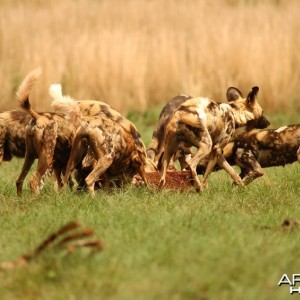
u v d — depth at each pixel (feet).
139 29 204.33
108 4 228.02
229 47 182.29
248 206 88.69
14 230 75.87
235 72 179.83
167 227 72.33
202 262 61.16
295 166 118.42
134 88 176.86
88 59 179.01
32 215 81.56
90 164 98.43
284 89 176.45
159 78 180.65
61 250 63.93
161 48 184.14
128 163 98.94
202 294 56.03
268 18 203.92
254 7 227.40
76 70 177.78
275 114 173.88
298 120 168.45
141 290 56.54
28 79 96.58
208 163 102.17
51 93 96.53
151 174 100.27
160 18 216.13
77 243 63.05
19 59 185.78
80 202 87.81
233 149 109.19
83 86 176.45
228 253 63.16
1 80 175.52
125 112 173.58
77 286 57.77
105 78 176.76
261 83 176.14
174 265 61.11
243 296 55.01
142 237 68.90
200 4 228.22
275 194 95.20
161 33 192.54
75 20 211.82
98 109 102.22
